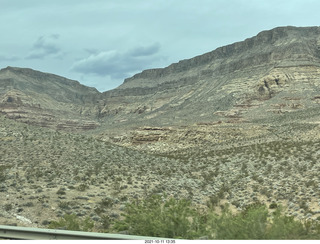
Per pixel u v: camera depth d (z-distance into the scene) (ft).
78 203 72.23
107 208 70.79
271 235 34.40
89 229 50.08
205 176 129.90
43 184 90.68
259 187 98.53
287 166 131.03
